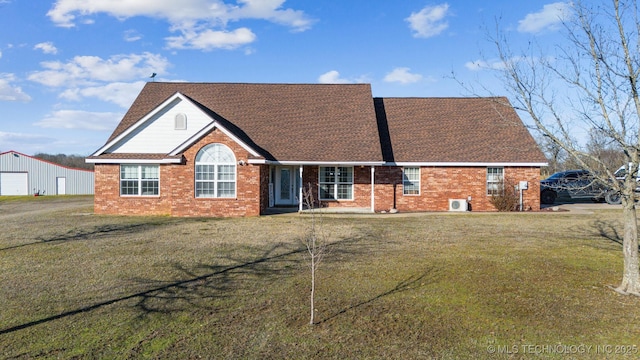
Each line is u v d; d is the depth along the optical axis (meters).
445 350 5.67
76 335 6.15
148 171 20.83
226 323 6.58
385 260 10.51
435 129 24.70
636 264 7.96
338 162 21.09
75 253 11.43
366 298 7.68
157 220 18.31
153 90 25.84
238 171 19.67
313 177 23.38
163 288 8.30
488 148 23.22
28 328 6.39
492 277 8.92
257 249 11.88
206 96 25.55
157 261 10.46
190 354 5.57
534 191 22.89
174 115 21.09
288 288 8.27
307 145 21.91
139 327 6.43
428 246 12.26
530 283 8.49
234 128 22.36
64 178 50.09
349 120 23.75
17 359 5.43
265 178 21.70
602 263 10.09
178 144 21.11
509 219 18.64
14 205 30.44
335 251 11.60
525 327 6.38
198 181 19.77
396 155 22.94
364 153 21.55
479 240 13.23
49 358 5.46
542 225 16.61
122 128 22.61
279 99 25.48
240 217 19.41
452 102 26.97
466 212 22.00
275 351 5.66
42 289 8.23
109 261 10.48
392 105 26.98
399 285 8.43
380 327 6.41
